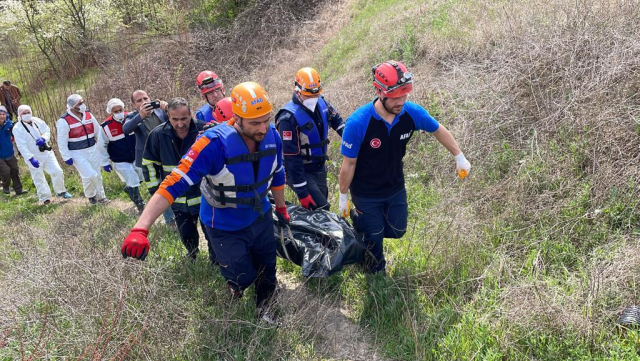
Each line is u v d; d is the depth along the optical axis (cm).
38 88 1502
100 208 684
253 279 362
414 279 388
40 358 323
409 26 877
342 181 366
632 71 479
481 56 679
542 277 361
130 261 399
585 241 384
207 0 1692
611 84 478
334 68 981
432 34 807
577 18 579
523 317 320
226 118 404
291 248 402
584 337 302
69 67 1695
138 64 1312
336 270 378
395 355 331
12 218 750
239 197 334
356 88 766
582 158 448
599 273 334
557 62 537
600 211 391
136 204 660
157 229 543
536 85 542
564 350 300
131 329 343
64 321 360
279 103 902
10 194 915
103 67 1476
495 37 688
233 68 1328
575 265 370
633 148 427
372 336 355
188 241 463
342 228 397
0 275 450
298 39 1286
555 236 400
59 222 591
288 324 355
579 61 532
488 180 497
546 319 312
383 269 406
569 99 495
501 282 368
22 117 788
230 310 371
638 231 373
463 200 480
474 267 389
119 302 350
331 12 1334
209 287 409
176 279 429
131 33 1627
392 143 357
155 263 443
